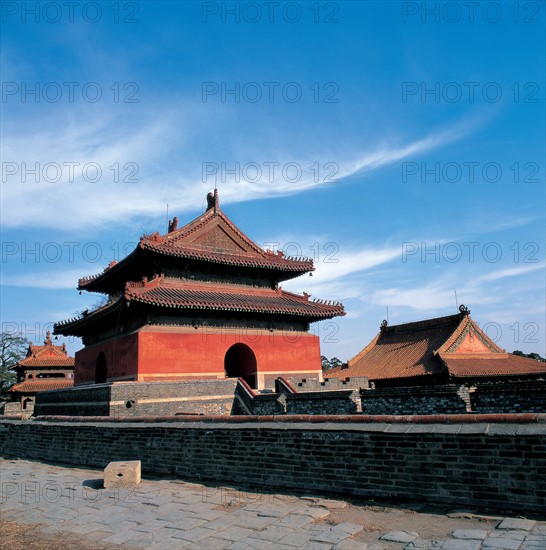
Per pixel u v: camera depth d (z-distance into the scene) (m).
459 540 7.82
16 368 67.25
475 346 39.94
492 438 9.37
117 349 32.38
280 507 10.55
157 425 15.74
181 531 9.35
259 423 13.20
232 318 34.03
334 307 37.84
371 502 10.45
